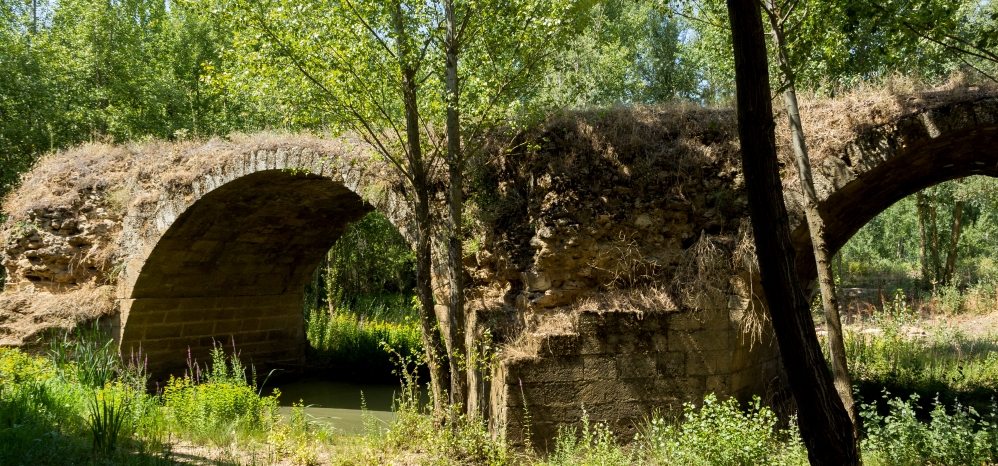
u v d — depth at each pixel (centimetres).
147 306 1388
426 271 920
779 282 413
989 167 982
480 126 886
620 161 904
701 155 905
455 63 869
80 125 2059
